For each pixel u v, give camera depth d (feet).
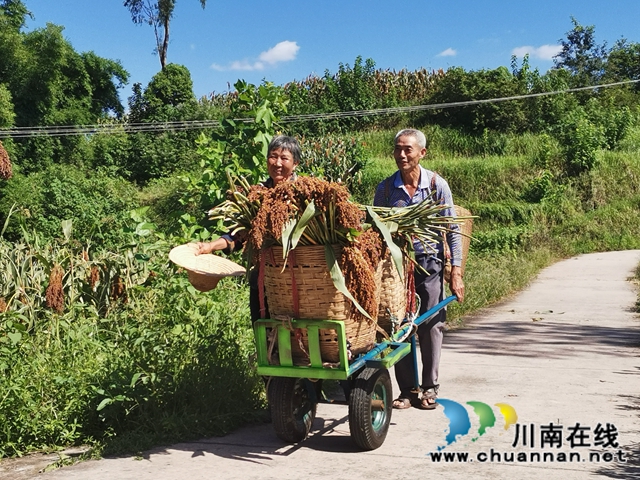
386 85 134.00
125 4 152.87
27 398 15.26
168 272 24.76
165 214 85.15
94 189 85.97
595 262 64.23
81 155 106.93
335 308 13.24
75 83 114.93
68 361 17.98
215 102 141.59
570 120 108.06
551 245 75.87
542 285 47.78
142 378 15.88
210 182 28.84
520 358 23.43
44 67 104.99
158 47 156.97
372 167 92.02
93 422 15.70
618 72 185.78
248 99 30.22
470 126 117.19
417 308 17.06
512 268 51.49
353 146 90.58
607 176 93.30
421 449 14.40
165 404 15.98
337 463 13.60
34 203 77.41
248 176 28.94
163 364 17.10
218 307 22.00
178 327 18.94
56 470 13.43
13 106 94.32
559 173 95.45
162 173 104.53
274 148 15.26
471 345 26.02
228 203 13.51
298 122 118.01
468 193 94.68
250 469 13.29
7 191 76.79
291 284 13.33
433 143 110.52
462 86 116.06
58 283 21.65
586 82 145.48
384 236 13.80
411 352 17.35
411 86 134.82
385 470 13.19
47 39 106.01
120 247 25.13
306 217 12.61
